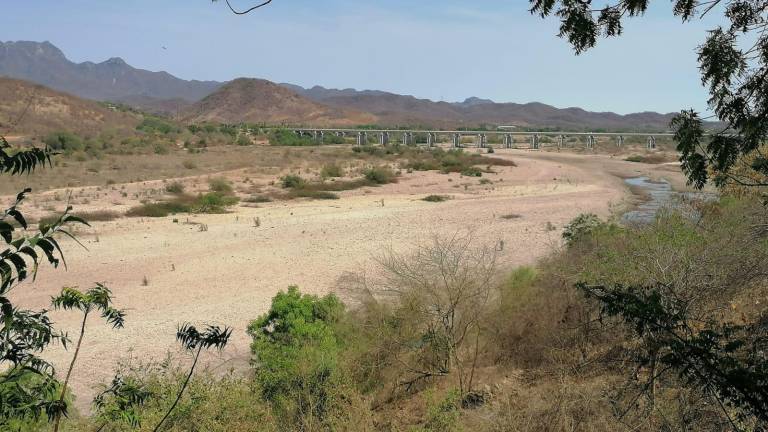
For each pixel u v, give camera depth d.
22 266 2.86
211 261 22.48
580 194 43.47
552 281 10.90
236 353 12.98
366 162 71.31
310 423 7.86
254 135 115.88
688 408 6.17
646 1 4.25
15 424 3.87
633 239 11.47
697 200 15.30
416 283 11.23
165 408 6.65
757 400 3.50
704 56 4.42
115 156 62.03
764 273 8.66
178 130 100.12
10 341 3.31
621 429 6.43
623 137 134.38
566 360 9.13
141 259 22.52
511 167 69.31
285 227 29.19
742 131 4.38
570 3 4.36
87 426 6.25
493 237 26.55
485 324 11.01
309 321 11.09
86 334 14.52
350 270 20.83
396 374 10.34
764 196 5.09
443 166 66.88
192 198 38.12
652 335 5.37
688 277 8.30
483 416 8.23
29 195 36.34
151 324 15.40
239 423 7.13
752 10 4.36
